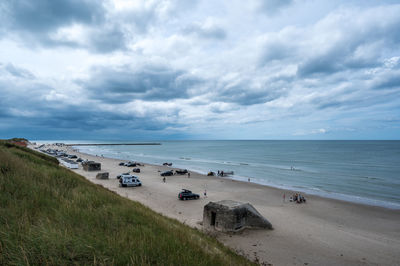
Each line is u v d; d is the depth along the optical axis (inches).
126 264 188.1
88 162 2566.4
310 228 952.3
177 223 621.3
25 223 210.1
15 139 4303.6
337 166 3523.6
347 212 1263.5
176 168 3191.4
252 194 1654.8
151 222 360.8
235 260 366.3
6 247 162.6
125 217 341.7
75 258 179.0
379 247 784.3
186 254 243.3
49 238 184.2
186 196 1389.0
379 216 1200.8
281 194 1685.5
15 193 303.7
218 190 1780.3
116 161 3939.5
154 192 1574.8
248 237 788.6
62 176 573.9
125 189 1619.1
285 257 661.9
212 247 381.7
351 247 773.9
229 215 813.9
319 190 1908.2
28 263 149.8
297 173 2886.3
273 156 5359.3
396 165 3565.5
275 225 959.6
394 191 1881.2
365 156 5113.2
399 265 659.4
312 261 653.3
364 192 1844.2
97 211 331.0
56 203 316.2
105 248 201.8
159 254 223.0
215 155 5836.6
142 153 6732.3
